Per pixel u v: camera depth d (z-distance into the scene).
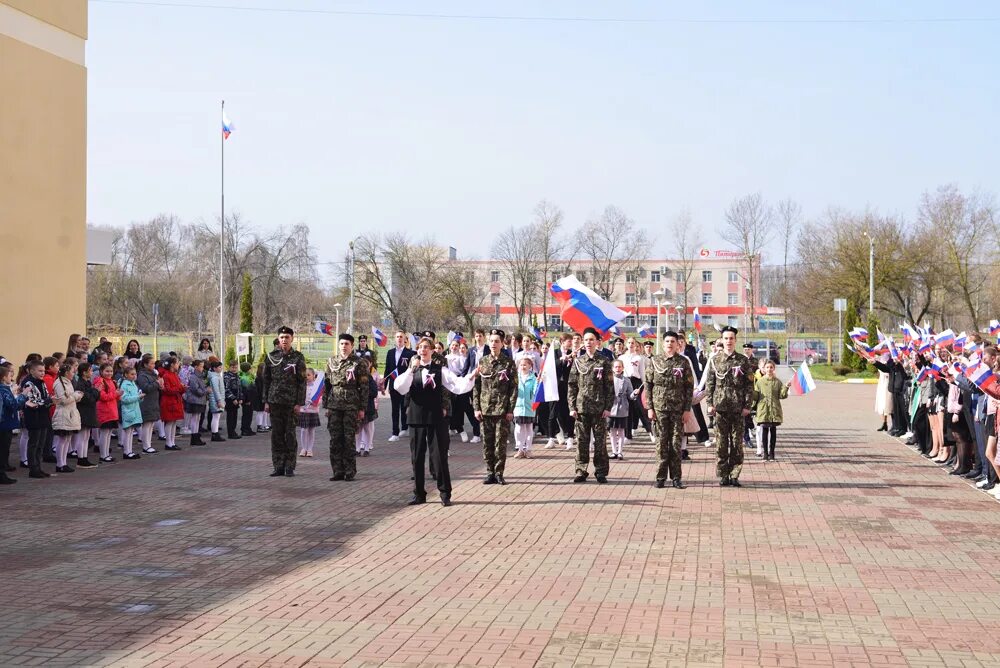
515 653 6.32
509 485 13.92
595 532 10.43
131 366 17.20
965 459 14.83
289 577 8.44
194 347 52.50
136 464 16.33
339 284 85.19
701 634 6.75
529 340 18.30
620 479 14.59
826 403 34.22
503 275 99.00
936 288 67.81
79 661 6.15
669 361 13.65
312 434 17.62
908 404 20.27
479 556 9.26
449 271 82.88
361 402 14.52
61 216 21.53
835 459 17.28
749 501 12.51
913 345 18.59
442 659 6.20
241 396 21.27
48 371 15.95
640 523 10.95
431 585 8.14
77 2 22.11
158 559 9.15
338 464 14.45
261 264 82.69
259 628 6.88
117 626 6.93
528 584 8.17
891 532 10.47
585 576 8.45
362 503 12.34
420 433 12.21
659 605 7.50
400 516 11.41
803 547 9.68
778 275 104.69
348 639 6.62
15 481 14.09
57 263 21.38
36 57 20.89
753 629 6.88
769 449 17.19
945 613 7.31
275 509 11.88
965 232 66.44
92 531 10.49
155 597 7.75
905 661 6.20
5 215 19.95
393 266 83.88
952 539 10.10
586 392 14.06
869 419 27.00
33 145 20.73
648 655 6.28
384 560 9.10
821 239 72.69
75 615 7.23
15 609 7.39
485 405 13.98
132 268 89.31
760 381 17.14
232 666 6.05
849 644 6.54
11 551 9.49
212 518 11.27
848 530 10.57
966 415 14.16
